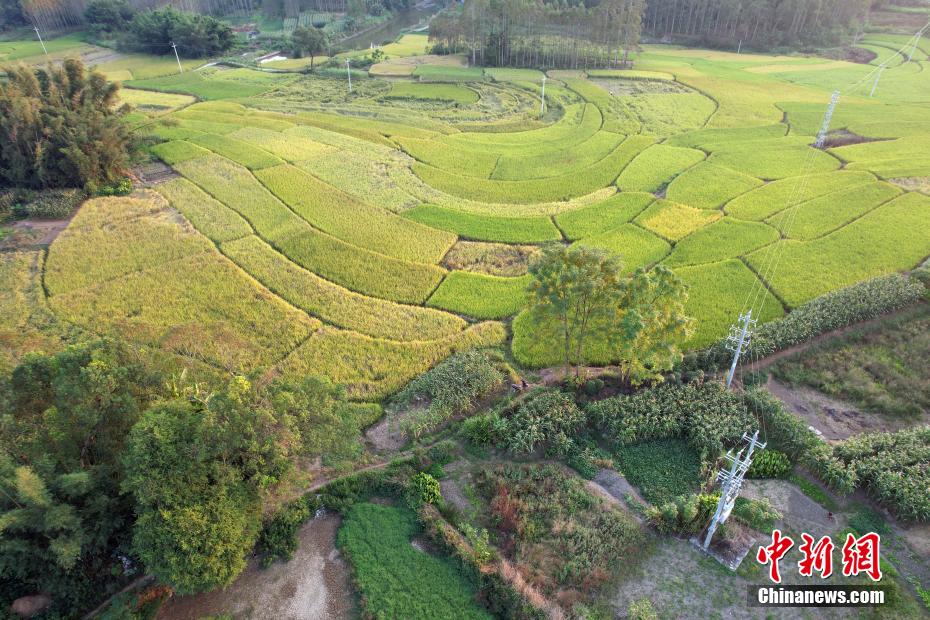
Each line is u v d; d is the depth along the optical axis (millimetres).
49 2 138250
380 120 87875
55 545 22344
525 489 30359
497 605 25219
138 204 60000
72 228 55500
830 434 33375
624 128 83000
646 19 141000
